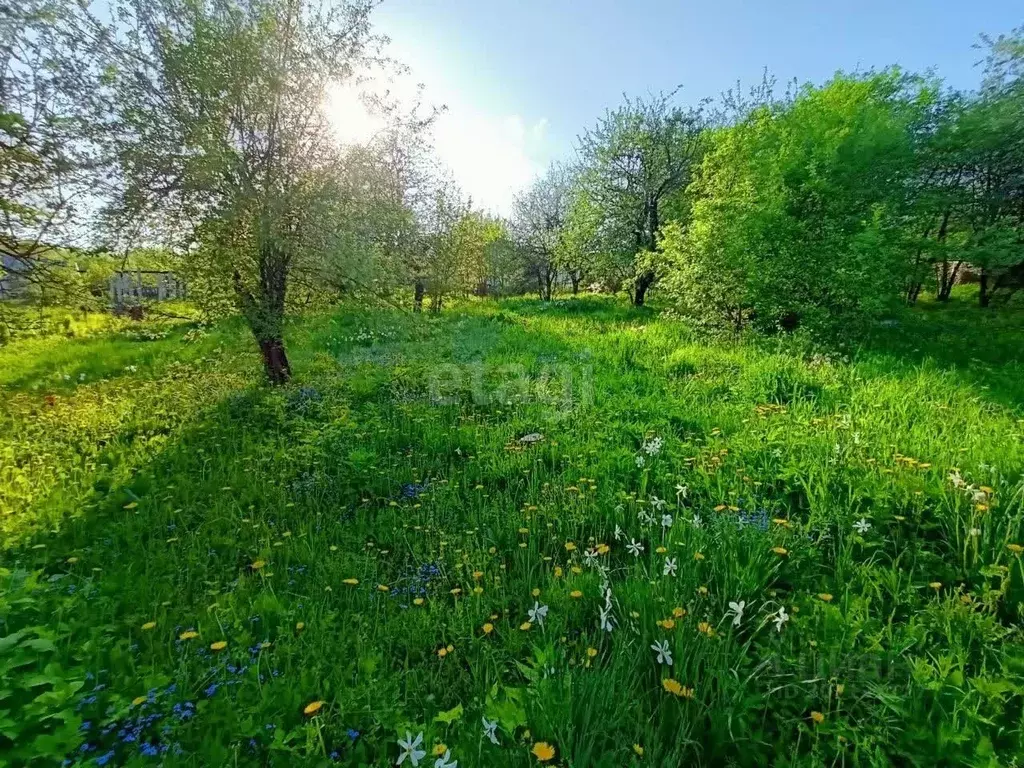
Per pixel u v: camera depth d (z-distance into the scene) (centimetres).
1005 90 1927
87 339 1398
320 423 706
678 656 259
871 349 1130
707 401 733
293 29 794
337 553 403
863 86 1638
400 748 231
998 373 895
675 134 2345
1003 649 257
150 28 716
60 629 300
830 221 1334
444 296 2184
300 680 265
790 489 448
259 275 848
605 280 2700
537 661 260
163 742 227
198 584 371
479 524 440
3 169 660
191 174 700
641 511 409
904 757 212
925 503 399
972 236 1906
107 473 576
